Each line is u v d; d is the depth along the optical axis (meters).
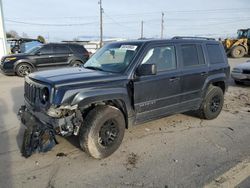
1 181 3.46
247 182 3.47
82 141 3.94
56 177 3.57
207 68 5.66
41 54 13.52
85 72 4.34
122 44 4.91
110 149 4.15
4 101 7.82
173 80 4.90
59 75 4.05
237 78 10.71
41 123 3.84
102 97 3.93
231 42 27.66
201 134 5.19
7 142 4.67
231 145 4.67
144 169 3.80
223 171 3.74
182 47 5.19
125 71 4.31
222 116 6.46
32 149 3.90
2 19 22.91
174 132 5.26
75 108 3.69
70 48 14.32
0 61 14.62
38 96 3.86
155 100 4.68
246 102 8.08
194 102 5.54
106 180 3.51
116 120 4.17
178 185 3.40
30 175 3.61
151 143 4.71
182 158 4.15
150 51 4.60
